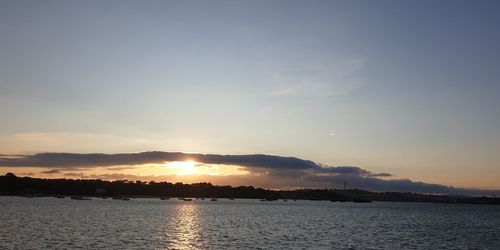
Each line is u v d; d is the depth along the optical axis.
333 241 98.12
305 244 91.50
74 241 85.56
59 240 86.44
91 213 186.50
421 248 90.50
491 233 130.50
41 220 136.50
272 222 158.25
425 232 128.62
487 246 96.88
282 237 104.38
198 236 102.50
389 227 145.62
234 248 82.94
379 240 102.88
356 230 129.38
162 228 120.62
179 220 155.75
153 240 91.44
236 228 127.50
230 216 194.62
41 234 96.06
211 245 86.56
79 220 141.88
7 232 97.81
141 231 110.25
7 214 161.25
